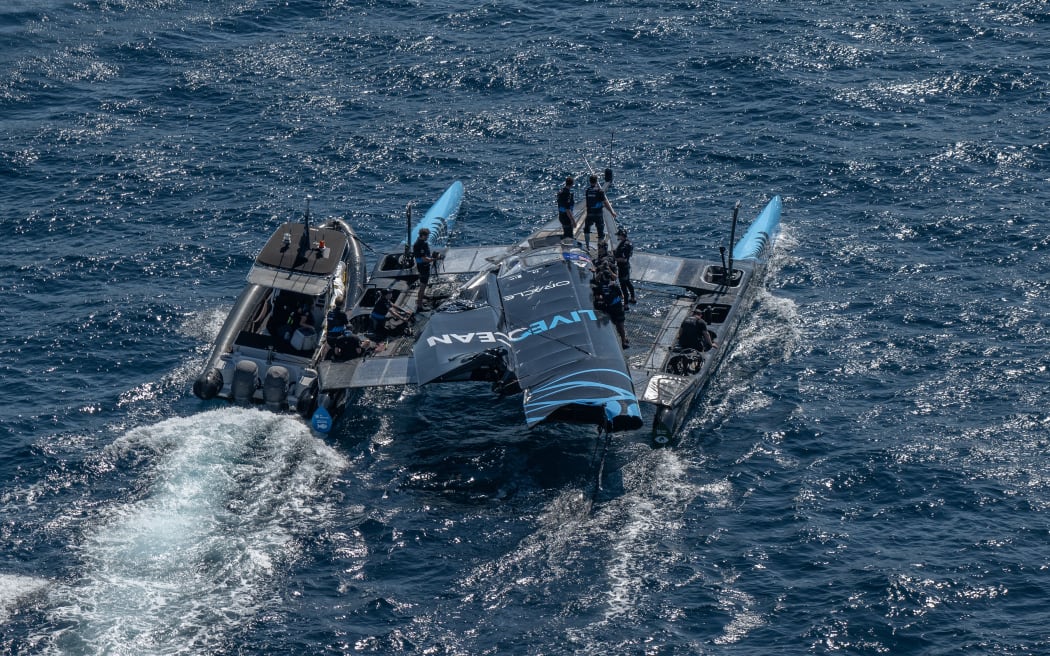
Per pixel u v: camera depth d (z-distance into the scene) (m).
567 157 151.88
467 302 108.88
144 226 135.75
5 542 87.25
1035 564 85.94
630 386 99.12
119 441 99.12
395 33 185.25
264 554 87.44
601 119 160.88
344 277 118.50
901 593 83.44
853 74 170.25
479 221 138.50
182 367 110.50
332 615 82.12
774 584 85.00
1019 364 110.00
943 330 115.94
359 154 152.75
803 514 92.00
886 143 152.62
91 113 161.25
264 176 147.25
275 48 181.38
